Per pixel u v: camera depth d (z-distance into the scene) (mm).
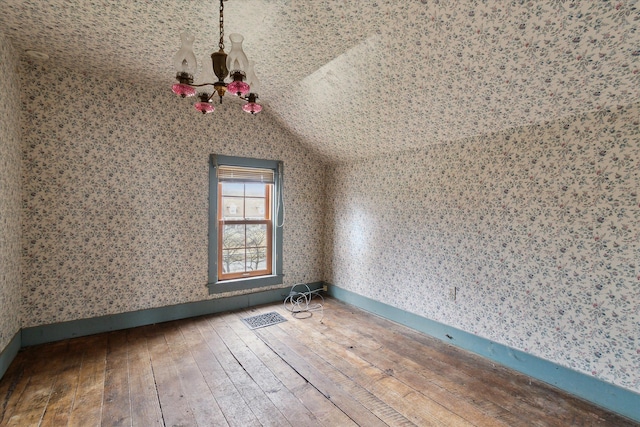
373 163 3814
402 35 2123
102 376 2309
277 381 2281
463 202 2873
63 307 2877
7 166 2348
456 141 2922
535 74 1998
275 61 2635
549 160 2318
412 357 2689
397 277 3514
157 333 3076
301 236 4375
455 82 2303
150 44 2432
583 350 2170
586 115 2131
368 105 2957
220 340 2947
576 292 2203
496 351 2641
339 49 2424
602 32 1636
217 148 3627
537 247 2391
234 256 3898
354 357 2666
